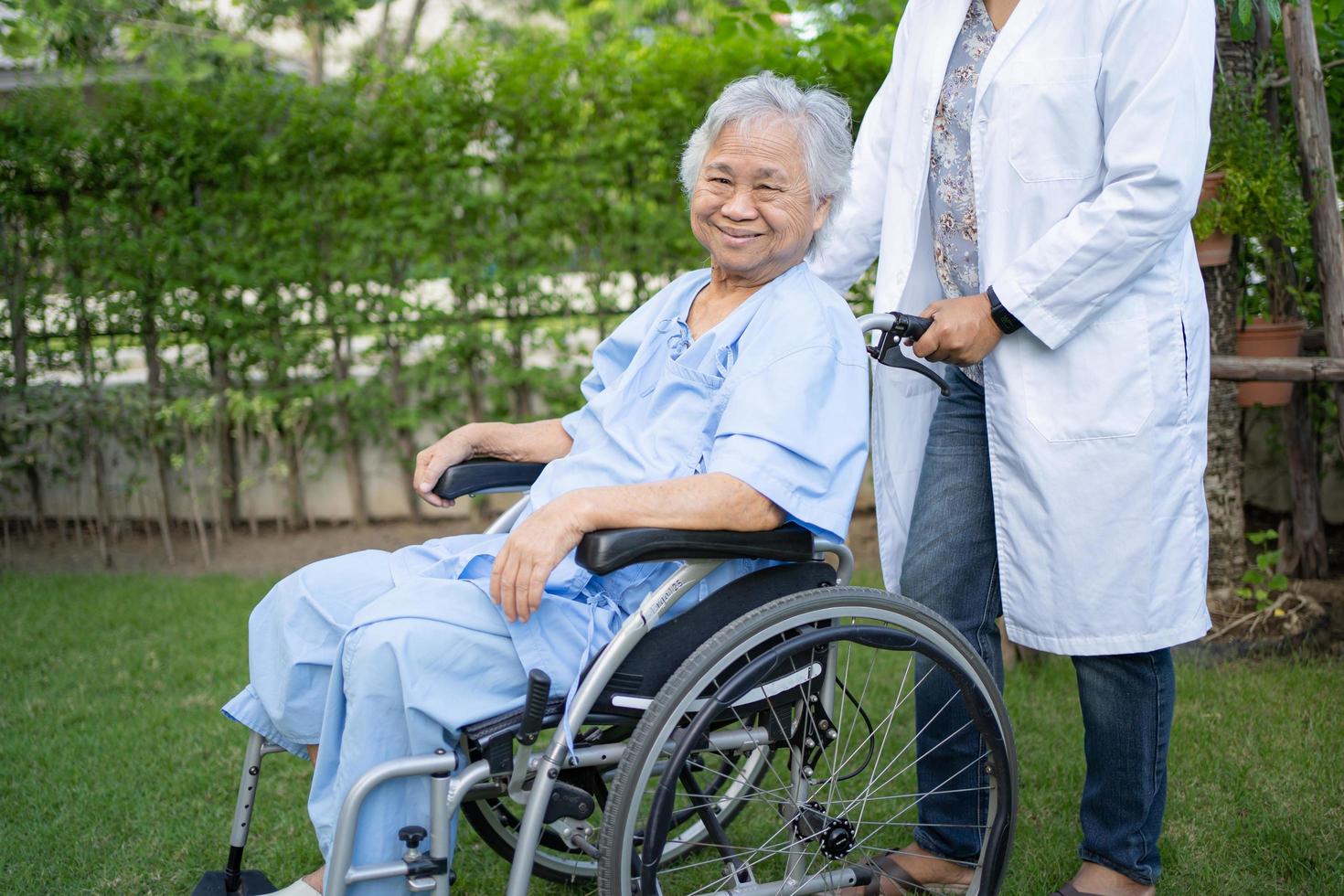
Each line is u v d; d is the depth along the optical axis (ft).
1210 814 7.25
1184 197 5.53
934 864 6.63
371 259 14.75
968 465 6.46
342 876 4.71
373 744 4.84
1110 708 6.11
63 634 11.59
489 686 5.01
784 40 13.74
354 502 15.70
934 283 6.78
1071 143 5.86
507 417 15.05
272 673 5.51
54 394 14.74
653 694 5.08
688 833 7.12
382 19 22.81
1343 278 9.64
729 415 5.28
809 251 6.11
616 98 14.19
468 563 5.49
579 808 4.89
